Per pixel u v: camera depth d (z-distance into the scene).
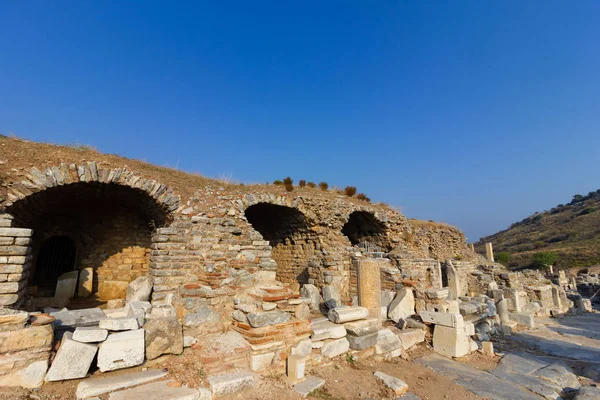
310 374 5.50
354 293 13.12
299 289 14.56
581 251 44.53
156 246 8.95
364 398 4.94
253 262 9.91
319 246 14.38
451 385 5.71
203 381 4.62
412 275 12.48
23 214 9.59
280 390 4.84
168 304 6.91
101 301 12.18
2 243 5.27
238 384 4.61
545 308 16.69
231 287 6.68
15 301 5.19
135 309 6.12
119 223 13.68
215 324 5.95
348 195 18.08
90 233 13.30
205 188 11.89
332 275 12.81
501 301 11.77
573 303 19.97
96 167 9.38
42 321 4.48
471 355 7.46
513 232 77.94
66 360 4.31
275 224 16.55
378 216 16.67
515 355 7.59
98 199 12.73
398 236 17.41
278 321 5.50
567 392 5.79
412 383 5.68
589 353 8.54
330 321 6.66
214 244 9.63
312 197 14.59
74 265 13.30
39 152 9.18
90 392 4.09
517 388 5.77
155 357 5.05
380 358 6.54
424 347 7.63
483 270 19.47
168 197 10.27
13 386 4.01
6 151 8.65
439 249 21.70
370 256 14.56
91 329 4.64
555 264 42.66
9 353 4.07
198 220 10.04
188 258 8.95
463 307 9.05
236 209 11.64
